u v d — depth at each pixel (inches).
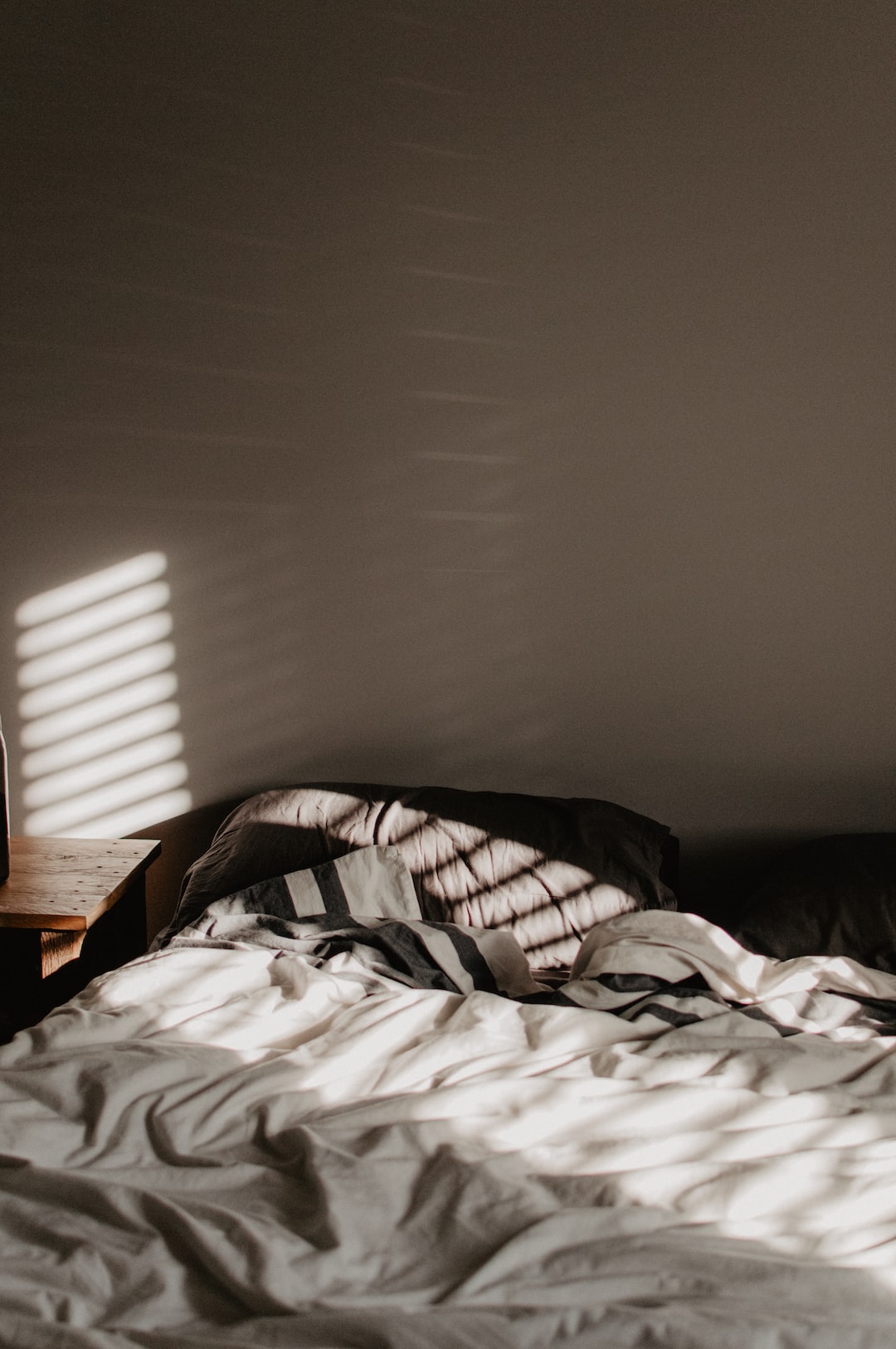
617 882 84.0
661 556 95.3
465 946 75.9
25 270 96.7
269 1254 41.9
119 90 93.9
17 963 77.9
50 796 102.0
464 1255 43.6
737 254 91.3
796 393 92.4
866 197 89.4
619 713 97.4
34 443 98.9
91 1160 50.5
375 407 96.2
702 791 97.5
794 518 93.8
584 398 94.3
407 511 97.1
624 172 91.2
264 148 93.7
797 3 87.8
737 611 95.3
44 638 101.3
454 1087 55.2
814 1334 37.6
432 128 92.3
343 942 75.0
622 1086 56.1
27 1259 43.1
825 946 76.2
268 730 100.7
